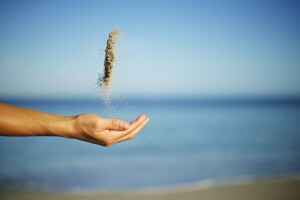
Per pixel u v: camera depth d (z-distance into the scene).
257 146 25.94
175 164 18.88
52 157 21.52
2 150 24.03
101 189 12.29
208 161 19.80
